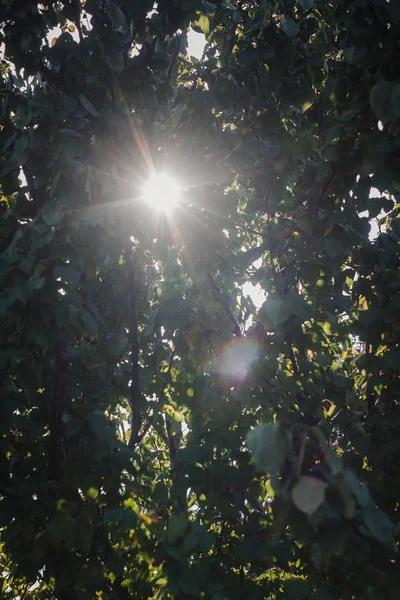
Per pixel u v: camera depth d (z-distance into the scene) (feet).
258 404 8.17
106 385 8.79
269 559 7.19
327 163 7.75
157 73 8.78
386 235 8.97
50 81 8.39
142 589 7.84
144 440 11.57
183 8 8.02
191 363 8.61
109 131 8.00
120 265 9.69
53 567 7.63
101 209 7.48
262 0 8.13
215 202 8.68
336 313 9.58
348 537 4.90
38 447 8.43
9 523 7.84
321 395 8.19
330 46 9.33
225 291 9.91
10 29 8.05
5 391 8.13
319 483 4.35
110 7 7.69
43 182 7.45
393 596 5.53
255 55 8.08
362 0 7.42
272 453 4.51
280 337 7.53
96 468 7.83
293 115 9.51
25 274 7.31
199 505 7.94
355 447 7.95
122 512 6.20
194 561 7.23
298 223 7.98
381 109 6.54
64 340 7.94
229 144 8.52
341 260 8.84
